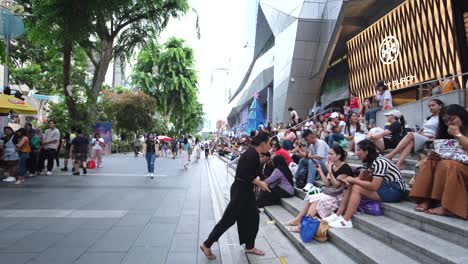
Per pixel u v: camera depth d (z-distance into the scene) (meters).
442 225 3.95
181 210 7.89
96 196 9.37
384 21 28.23
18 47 21.23
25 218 6.83
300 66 35.72
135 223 6.65
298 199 7.72
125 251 5.04
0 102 11.53
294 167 9.26
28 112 12.51
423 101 10.62
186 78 48.00
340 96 38.34
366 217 5.12
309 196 5.96
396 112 8.01
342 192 5.89
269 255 4.99
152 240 5.60
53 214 7.20
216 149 42.88
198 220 6.99
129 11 18.39
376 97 11.84
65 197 9.10
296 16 34.81
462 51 21.58
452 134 4.55
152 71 46.97
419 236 4.07
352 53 33.88
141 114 38.59
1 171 13.09
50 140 13.62
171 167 19.88
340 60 38.41
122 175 14.35
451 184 4.20
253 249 5.01
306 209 5.92
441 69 22.56
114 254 4.90
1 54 11.95
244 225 4.96
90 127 18.69
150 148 13.87
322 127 14.48
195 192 10.57
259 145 5.07
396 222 4.78
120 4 13.91
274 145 9.53
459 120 4.52
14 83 27.61
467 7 21.52
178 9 19.59
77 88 20.09
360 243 4.41
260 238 5.82
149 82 45.84
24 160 11.41
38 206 7.94
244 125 55.44
